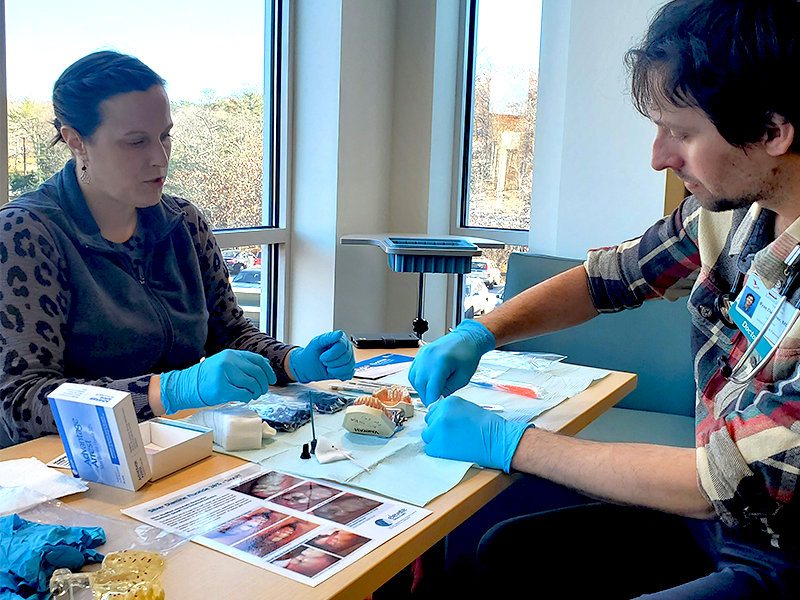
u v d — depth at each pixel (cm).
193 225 150
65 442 93
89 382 109
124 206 129
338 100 243
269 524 82
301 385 139
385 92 272
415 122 276
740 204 91
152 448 100
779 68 77
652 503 90
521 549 124
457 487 94
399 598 165
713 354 108
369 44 257
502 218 292
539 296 140
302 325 262
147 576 67
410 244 219
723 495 82
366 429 111
